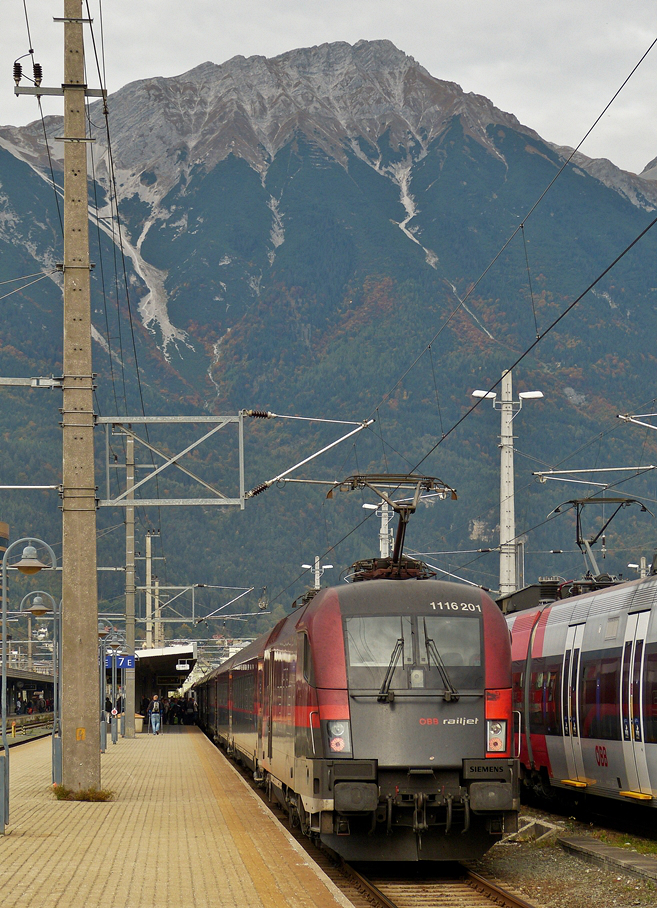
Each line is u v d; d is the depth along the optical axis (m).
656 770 24.06
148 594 111.00
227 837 22.89
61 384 31.12
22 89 31.52
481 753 21.42
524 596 38.88
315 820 21.81
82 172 31.56
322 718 21.56
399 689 21.58
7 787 24.45
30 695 133.62
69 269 31.20
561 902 18.62
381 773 21.16
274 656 30.98
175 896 16.05
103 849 21.03
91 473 31.08
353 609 22.48
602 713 27.31
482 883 19.92
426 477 30.33
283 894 16.25
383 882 20.62
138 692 122.81
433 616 22.34
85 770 30.97
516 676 35.62
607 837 26.61
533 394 49.84
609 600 28.19
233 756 57.94
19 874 18.00
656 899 18.06
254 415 32.59
